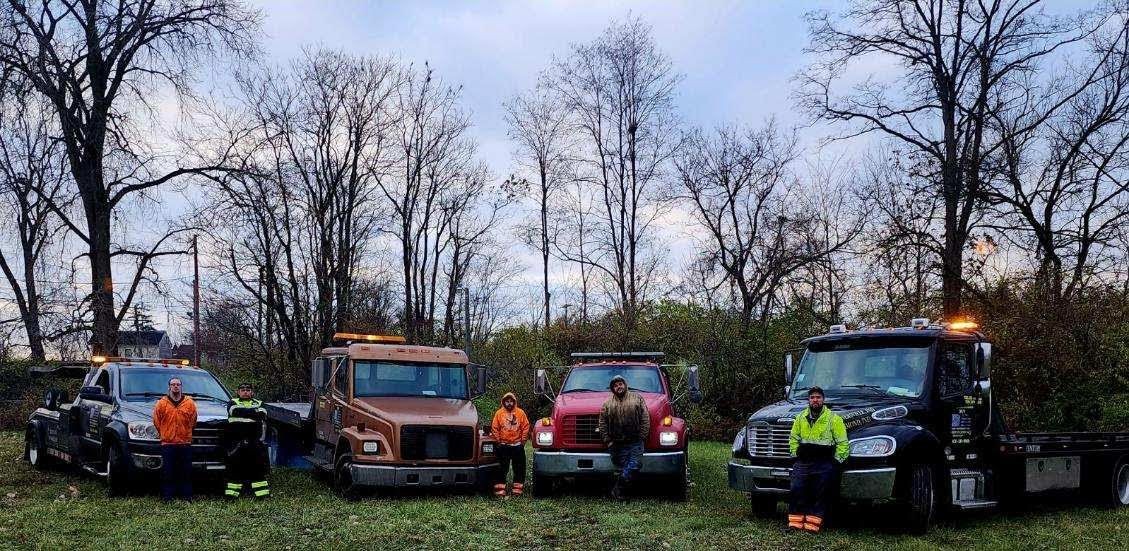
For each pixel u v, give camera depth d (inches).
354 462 470.3
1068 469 457.1
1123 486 482.6
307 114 1192.2
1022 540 379.2
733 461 420.8
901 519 402.9
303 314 1207.6
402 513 427.5
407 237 1316.4
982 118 944.9
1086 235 919.7
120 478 469.7
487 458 495.2
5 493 483.5
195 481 510.9
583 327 1173.1
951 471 417.4
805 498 390.6
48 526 387.2
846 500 384.8
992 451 434.3
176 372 554.9
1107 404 610.9
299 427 572.7
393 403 501.4
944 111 981.8
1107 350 649.0
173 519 403.2
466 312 1494.8
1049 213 932.0
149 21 978.1
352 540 365.1
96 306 986.1
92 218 1041.5
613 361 610.9
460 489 502.6
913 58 992.2
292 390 1201.4
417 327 1301.7
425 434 478.3
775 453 407.2
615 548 361.1
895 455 379.9
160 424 457.1
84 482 530.9
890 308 898.1
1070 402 675.4
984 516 442.0
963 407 430.0
